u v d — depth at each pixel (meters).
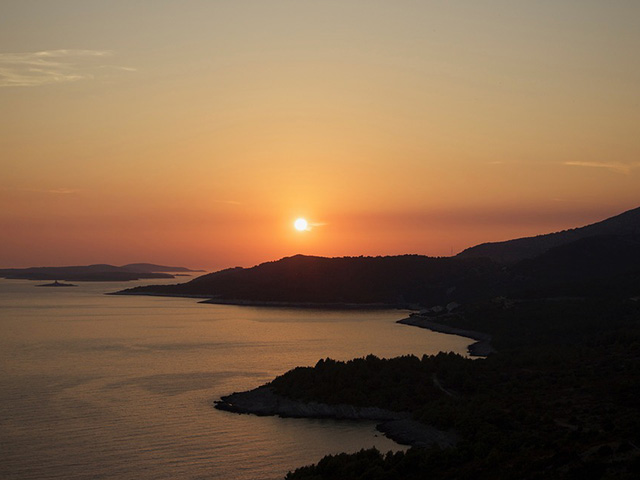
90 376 112.25
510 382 89.75
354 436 75.88
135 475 62.59
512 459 60.34
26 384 104.38
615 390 81.06
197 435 75.44
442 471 60.22
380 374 93.94
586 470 53.47
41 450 69.38
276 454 69.25
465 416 74.12
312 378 93.19
